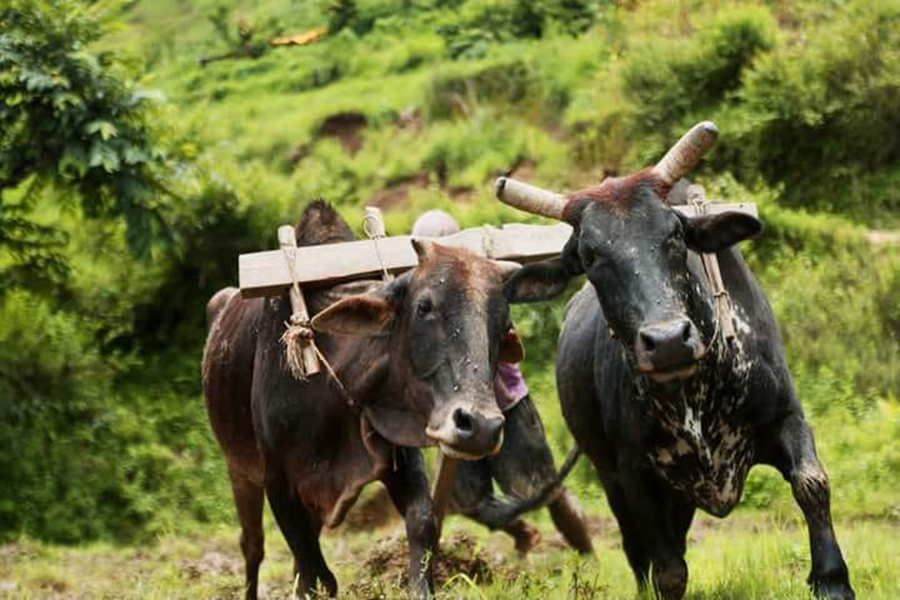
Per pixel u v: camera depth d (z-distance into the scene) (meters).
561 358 11.93
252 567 12.56
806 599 9.16
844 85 25.12
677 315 8.78
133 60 21.19
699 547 14.59
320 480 10.25
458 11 35.88
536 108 28.91
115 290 23.62
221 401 11.73
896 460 17.78
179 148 21.36
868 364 20.12
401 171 27.66
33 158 20.50
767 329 10.04
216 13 39.94
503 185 9.67
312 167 26.61
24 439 20.39
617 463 10.70
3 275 22.52
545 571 12.84
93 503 20.00
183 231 23.25
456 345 8.98
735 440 9.91
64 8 20.22
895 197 24.55
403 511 9.93
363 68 34.69
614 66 27.48
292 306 10.29
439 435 8.79
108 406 21.45
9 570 16.59
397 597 11.29
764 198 23.11
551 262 9.64
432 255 9.35
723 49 26.27
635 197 9.33
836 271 21.75
